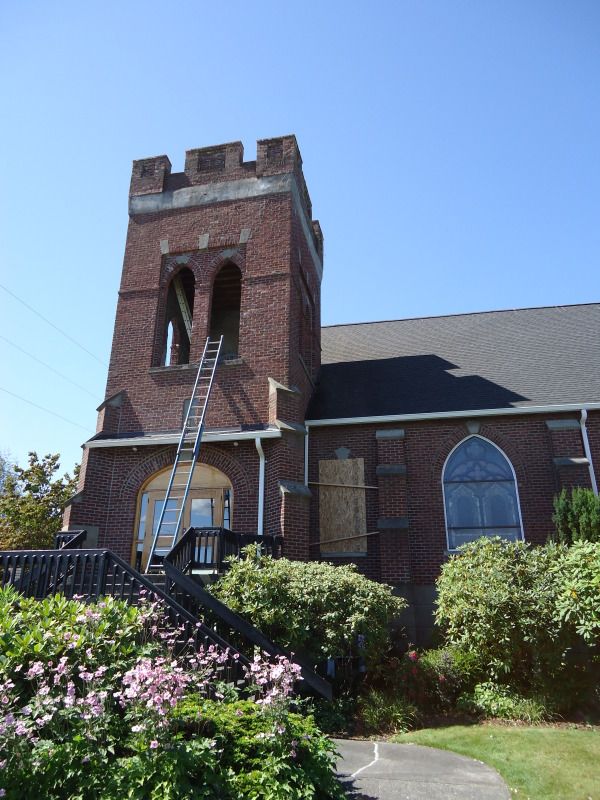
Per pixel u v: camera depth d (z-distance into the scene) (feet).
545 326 68.85
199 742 19.26
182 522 51.11
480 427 53.93
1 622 24.97
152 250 60.90
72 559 34.32
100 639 24.80
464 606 37.24
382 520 51.52
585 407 52.21
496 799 21.98
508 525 51.19
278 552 46.21
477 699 34.65
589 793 21.94
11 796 17.90
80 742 19.42
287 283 56.34
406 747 28.86
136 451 53.62
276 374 53.62
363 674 38.96
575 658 35.29
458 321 74.69
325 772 20.49
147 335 57.77
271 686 25.63
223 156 63.00
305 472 54.85
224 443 52.03
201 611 36.24
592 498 44.57
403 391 60.03
